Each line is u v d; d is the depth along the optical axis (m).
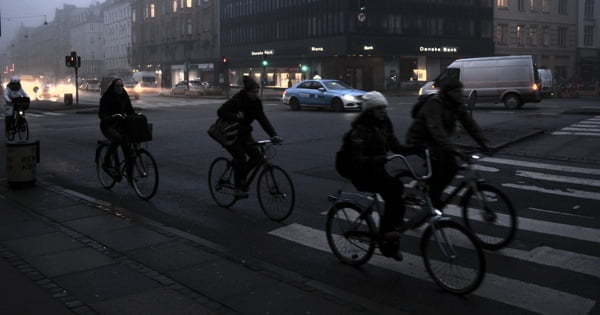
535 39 60.44
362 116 4.88
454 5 54.16
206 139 14.91
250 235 6.21
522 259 5.28
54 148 13.88
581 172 9.59
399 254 4.94
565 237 5.94
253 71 62.12
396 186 4.84
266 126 6.90
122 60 99.88
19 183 8.54
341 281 4.81
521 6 58.94
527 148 12.23
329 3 50.06
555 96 37.31
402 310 4.20
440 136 5.25
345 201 5.20
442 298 4.40
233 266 5.01
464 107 5.51
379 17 50.00
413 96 43.62
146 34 85.88
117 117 8.12
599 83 43.50
